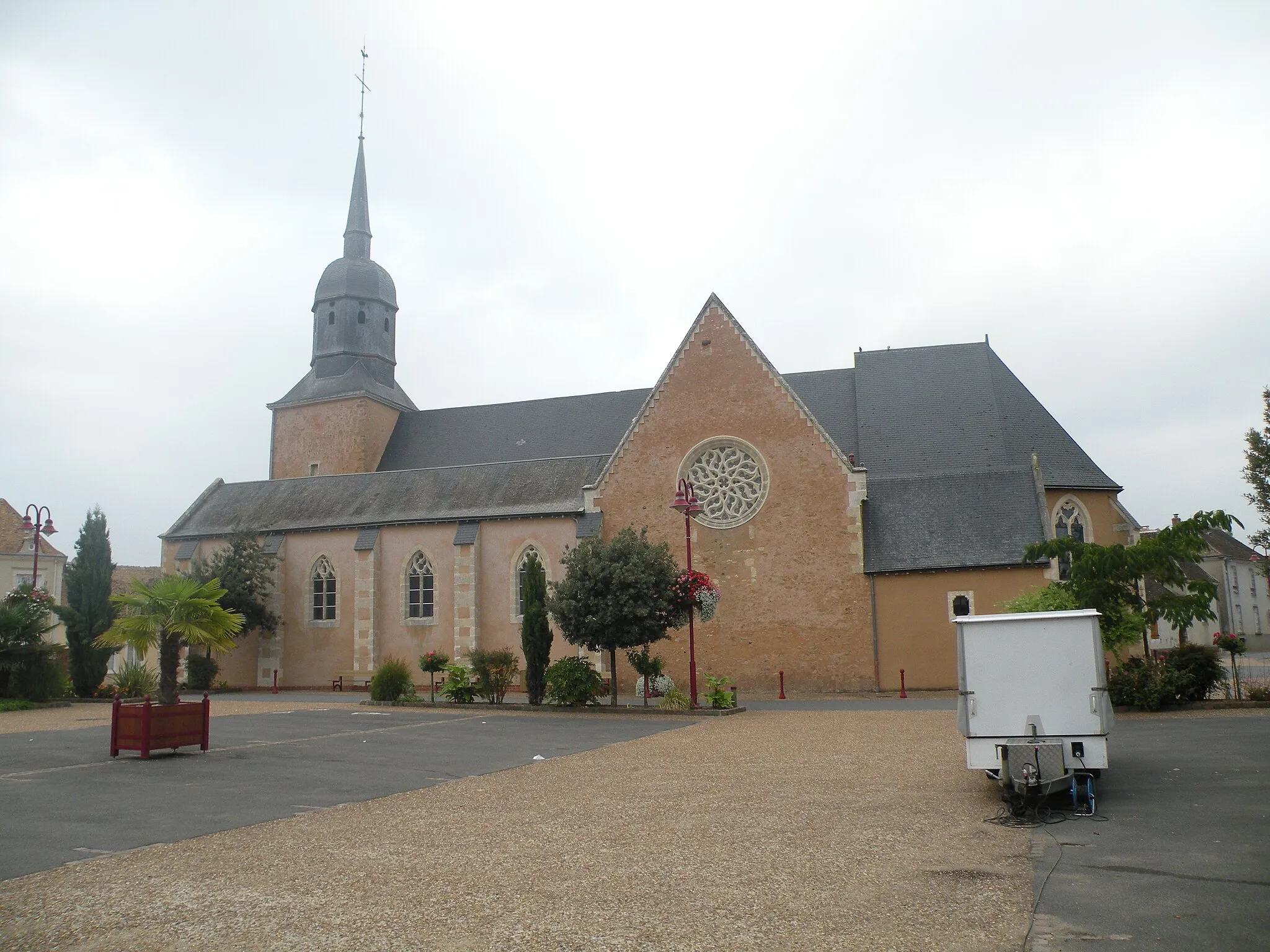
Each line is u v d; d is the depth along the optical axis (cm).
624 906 709
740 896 728
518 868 824
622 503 3503
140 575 5178
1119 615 2155
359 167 5303
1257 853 822
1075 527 3538
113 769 1449
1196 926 639
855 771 1356
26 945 641
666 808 1097
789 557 3256
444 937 646
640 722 2258
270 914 702
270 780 1341
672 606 2628
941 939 625
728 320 3475
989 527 3123
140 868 838
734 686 3005
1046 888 736
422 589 3853
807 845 891
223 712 2570
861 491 3216
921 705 2580
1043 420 3684
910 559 3130
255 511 4291
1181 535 2094
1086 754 1075
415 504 3994
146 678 3247
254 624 3903
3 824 1038
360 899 736
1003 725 1105
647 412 3522
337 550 3988
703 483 3409
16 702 2738
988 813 1027
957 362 3903
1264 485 3150
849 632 3152
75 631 3269
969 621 1135
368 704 2814
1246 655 5066
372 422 4903
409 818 1057
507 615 3681
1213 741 1516
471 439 4831
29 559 5081
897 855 850
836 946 615
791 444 3322
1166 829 926
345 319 5050
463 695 2789
